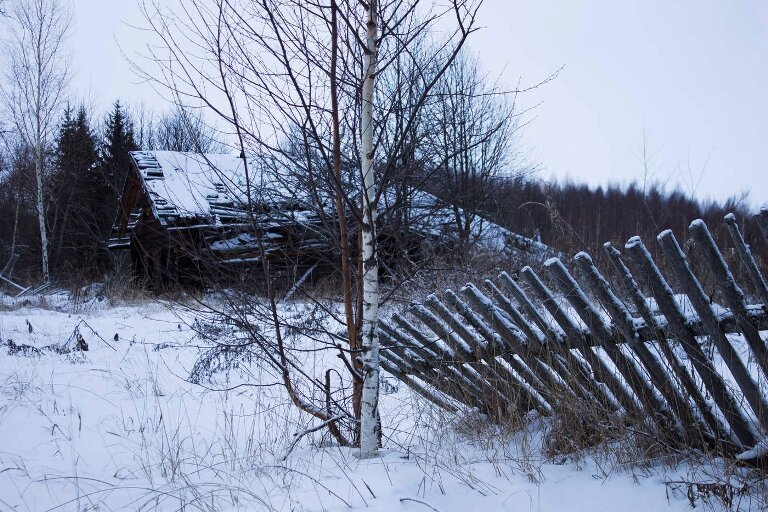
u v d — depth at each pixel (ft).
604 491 9.71
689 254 18.56
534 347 12.10
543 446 12.12
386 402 18.81
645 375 11.12
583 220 43.78
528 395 13.07
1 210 91.71
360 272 14.39
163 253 52.42
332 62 12.47
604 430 11.18
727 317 9.46
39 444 15.17
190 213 14.66
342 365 23.15
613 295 10.60
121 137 101.35
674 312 9.97
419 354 14.55
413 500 9.92
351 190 14.11
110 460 14.02
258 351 19.45
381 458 12.48
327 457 13.10
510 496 9.91
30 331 32.96
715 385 9.90
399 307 21.99
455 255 25.27
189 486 10.93
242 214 14.53
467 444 13.25
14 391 20.47
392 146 13.30
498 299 12.34
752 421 9.95
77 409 18.83
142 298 46.91
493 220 41.04
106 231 83.15
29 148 83.46
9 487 12.14
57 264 80.79
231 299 14.42
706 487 8.81
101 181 89.30
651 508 8.96
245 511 10.11
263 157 13.51
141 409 19.21
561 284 10.95
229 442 15.03
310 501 10.28
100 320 38.24
